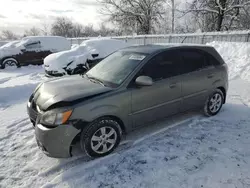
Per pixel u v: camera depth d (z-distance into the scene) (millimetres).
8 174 2686
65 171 2715
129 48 4125
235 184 2404
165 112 3574
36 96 3180
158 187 2402
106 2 25953
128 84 3100
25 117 4488
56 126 2598
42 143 2662
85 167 2783
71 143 2689
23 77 9055
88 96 2801
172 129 3752
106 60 4016
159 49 3580
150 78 3061
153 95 3324
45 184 2498
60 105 2693
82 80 3479
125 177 2584
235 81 6871
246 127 3773
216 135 3514
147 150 3129
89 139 2811
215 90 4238
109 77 3352
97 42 8547
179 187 2391
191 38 15242
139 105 3199
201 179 2500
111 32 29922
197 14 20656
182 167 2729
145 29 26438
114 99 2924
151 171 2674
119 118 3033
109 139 3012
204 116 4289
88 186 2457
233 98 5305
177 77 3611
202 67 4031
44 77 8883
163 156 2975
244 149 3088
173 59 3650
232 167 2695
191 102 3906
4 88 6109
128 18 26188
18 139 3557
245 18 19219
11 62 11086
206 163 2795
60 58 7586
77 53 8008
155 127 3832
